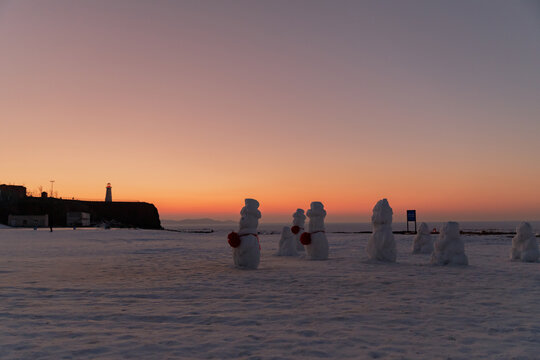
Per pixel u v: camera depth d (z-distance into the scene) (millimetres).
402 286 10570
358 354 5184
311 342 5672
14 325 6539
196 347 5438
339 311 7598
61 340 5730
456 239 15797
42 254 21141
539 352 5254
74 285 10633
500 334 6094
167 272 13508
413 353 5227
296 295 9266
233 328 6402
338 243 30734
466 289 10102
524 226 17609
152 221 116250
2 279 11688
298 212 23203
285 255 20984
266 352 5242
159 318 7066
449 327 6484
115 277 12242
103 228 69562
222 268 14758
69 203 103125
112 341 5691
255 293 9523
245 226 14844
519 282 11289
